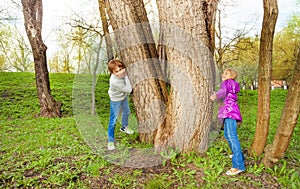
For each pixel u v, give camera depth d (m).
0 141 4.86
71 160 3.55
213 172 3.04
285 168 3.13
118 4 3.78
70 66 17.98
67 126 5.95
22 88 11.34
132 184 2.90
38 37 7.51
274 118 6.90
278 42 17.75
